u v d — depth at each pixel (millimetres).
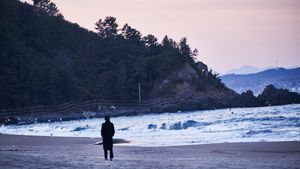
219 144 33188
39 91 134750
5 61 132750
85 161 22219
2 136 55469
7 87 126500
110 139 23359
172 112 146375
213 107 151875
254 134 38906
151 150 30891
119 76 154000
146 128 55000
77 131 59438
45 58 153125
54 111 134375
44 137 49219
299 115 69375
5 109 122875
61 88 140500
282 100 147500
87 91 148000
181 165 20719
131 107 151625
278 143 31328
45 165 20016
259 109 115688
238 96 155750
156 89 155375
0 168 18766
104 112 144000
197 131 46188
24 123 115500
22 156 24922
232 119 62125
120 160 23219
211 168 19406
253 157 24594
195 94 154625
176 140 38531
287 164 20844
